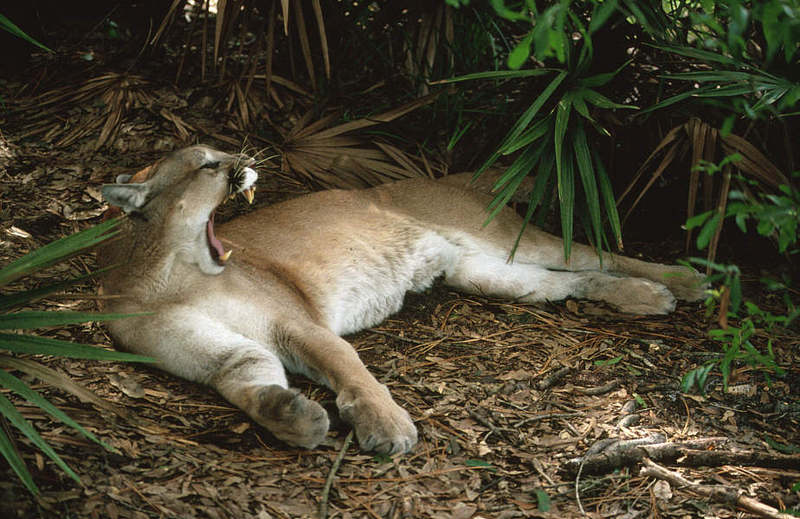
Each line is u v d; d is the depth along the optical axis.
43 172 7.37
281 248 5.94
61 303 5.76
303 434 4.48
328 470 4.45
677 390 5.39
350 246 6.19
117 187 4.93
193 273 5.16
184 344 4.99
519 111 6.98
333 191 6.55
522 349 5.84
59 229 6.71
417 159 7.72
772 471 4.61
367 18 8.68
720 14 4.70
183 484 4.14
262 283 5.45
